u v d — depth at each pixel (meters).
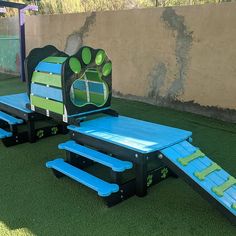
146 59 6.29
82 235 2.54
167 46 5.88
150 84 6.32
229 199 2.60
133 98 6.71
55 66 3.93
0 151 4.14
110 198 2.87
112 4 11.31
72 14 7.62
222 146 4.24
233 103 5.14
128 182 3.01
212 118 5.44
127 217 2.76
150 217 2.76
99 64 3.84
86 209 2.88
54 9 13.15
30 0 13.64
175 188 3.21
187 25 5.51
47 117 4.48
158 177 3.26
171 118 5.48
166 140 3.12
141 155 2.91
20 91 7.66
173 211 2.84
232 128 4.93
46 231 2.59
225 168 3.62
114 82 7.03
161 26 5.91
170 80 5.96
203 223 2.67
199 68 5.48
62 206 2.93
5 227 2.64
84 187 3.25
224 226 2.63
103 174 3.50
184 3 8.34
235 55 4.98
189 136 3.30
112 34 6.80
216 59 5.23
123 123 3.74
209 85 5.40
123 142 3.08
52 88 3.86
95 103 4.04
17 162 3.82
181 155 2.96
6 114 4.68
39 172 3.57
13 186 3.27
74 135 3.62
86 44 7.45
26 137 4.41
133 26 6.36
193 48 5.50
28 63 4.21
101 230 2.60
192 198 3.03
